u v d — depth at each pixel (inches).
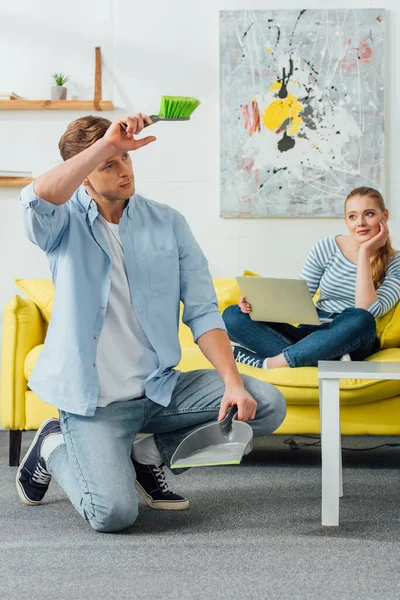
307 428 108.3
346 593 59.4
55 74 148.9
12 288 150.3
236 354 115.3
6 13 149.7
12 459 114.6
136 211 82.8
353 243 122.0
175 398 81.0
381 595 58.9
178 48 148.3
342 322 109.4
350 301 120.4
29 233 76.4
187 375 83.1
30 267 150.3
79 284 78.4
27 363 113.9
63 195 71.8
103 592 59.9
